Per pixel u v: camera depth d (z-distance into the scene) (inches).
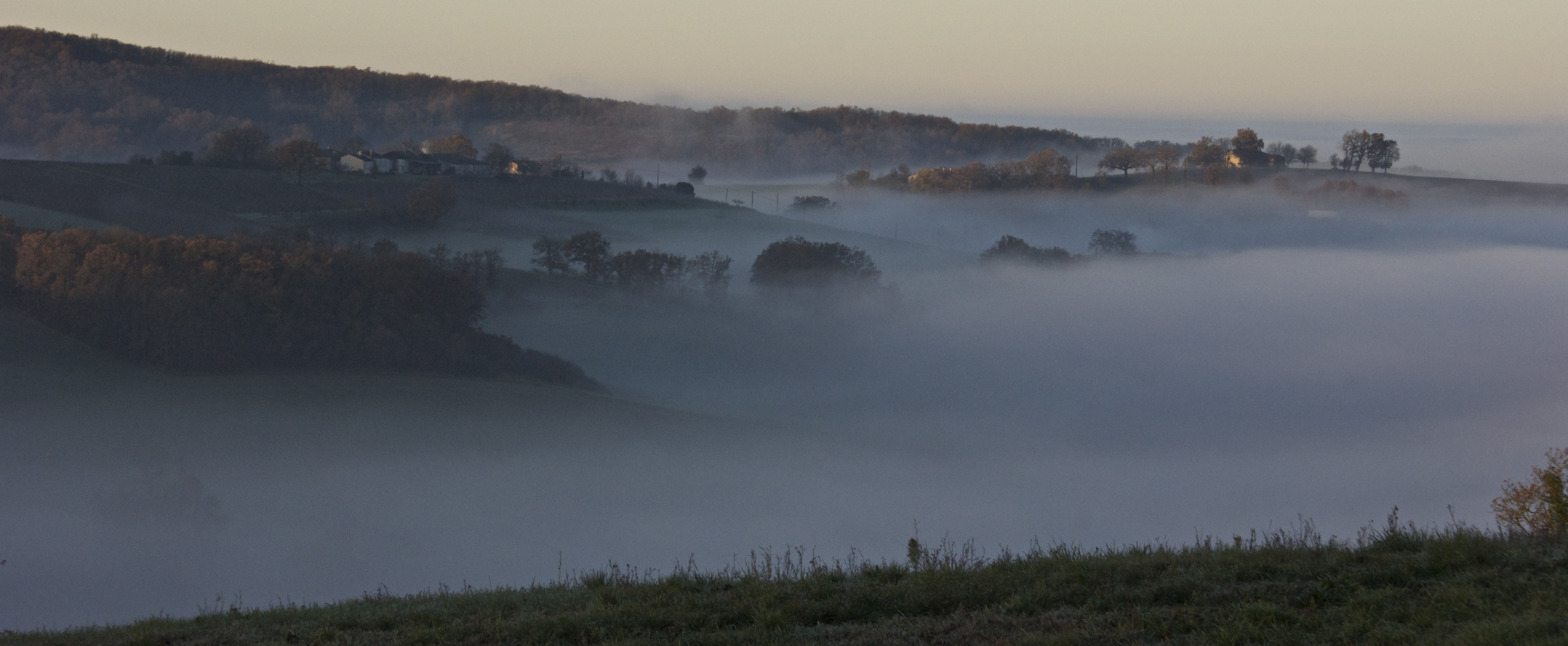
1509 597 578.9
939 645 590.9
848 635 617.0
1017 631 597.9
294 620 758.5
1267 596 623.5
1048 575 701.3
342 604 848.3
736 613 671.1
